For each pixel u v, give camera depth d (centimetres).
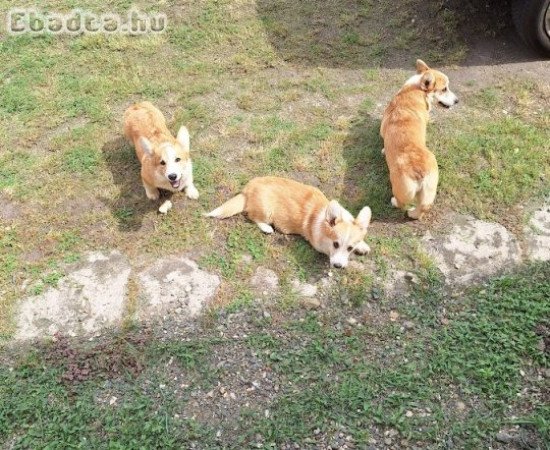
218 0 411
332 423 208
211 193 292
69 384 224
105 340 237
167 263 263
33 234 279
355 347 229
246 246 266
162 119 302
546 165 287
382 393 215
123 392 221
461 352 223
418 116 285
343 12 390
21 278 261
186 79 360
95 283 257
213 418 213
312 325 237
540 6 315
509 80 335
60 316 247
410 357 225
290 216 262
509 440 200
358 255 260
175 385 223
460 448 200
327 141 312
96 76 366
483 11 365
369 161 300
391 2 389
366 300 244
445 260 255
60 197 295
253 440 206
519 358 220
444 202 277
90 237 276
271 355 228
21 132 332
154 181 274
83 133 328
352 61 360
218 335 237
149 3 418
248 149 312
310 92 343
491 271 250
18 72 373
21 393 222
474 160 294
